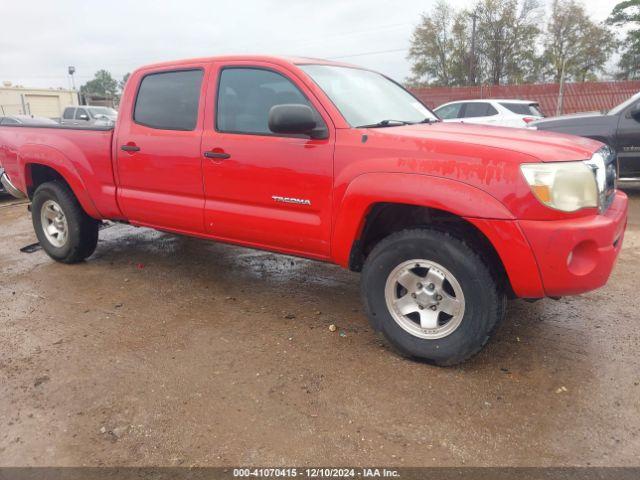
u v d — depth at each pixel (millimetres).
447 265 2914
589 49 44812
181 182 4023
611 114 7664
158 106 4176
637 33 47875
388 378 3000
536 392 2828
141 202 4316
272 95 3580
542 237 2682
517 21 44594
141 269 5055
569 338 3436
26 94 41062
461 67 46375
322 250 3430
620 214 3014
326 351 3342
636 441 2420
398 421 2609
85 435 2539
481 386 2895
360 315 3914
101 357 3287
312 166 3303
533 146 2838
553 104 23016
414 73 49000
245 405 2762
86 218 5000
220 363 3201
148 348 3404
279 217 3537
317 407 2736
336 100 3412
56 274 4930
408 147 2977
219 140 3742
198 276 4836
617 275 4574
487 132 3256
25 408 2760
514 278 2797
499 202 2725
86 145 4586
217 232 3961
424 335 3094
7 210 8602
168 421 2635
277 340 3504
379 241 3377
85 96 49188
